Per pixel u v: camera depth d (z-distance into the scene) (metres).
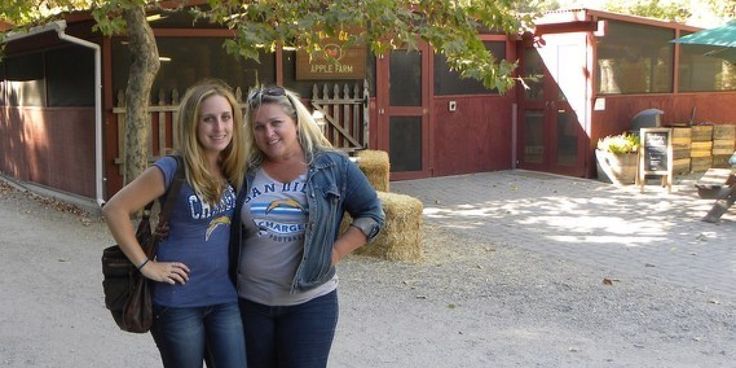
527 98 14.85
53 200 11.91
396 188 13.06
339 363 5.00
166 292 3.21
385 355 5.17
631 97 14.22
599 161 13.43
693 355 5.23
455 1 7.42
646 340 5.53
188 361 3.24
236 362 3.29
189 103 3.23
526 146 14.98
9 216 10.70
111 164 10.73
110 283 3.22
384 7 6.57
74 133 11.54
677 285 7.00
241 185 3.34
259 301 3.37
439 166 14.32
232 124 3.27
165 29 10.91
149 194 3.20
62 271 7.53
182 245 3.23
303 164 3.36
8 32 10.26
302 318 3.37
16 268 7.65
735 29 11.17
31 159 13.45
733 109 15.90
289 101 3.37
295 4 7.07
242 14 7.93
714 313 6.15
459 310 6.21
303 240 3.31
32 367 4.94
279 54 11.76
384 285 6.95
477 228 9.76
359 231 3.44
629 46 14.16
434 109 14.13
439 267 7.65
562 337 5.58
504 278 7.22
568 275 7.34
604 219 10.26
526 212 10.84
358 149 12.49
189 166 3.21
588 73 13.65
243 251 3.36
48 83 12.34
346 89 12.38
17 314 6.09
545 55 14.37
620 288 6.87
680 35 14.74
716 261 7.93
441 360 5.08
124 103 10.68
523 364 5.02
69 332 5.65
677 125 14.47
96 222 10.20
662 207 11.07
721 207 9.88
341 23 6.52
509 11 8.66
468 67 7.01
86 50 10.84
